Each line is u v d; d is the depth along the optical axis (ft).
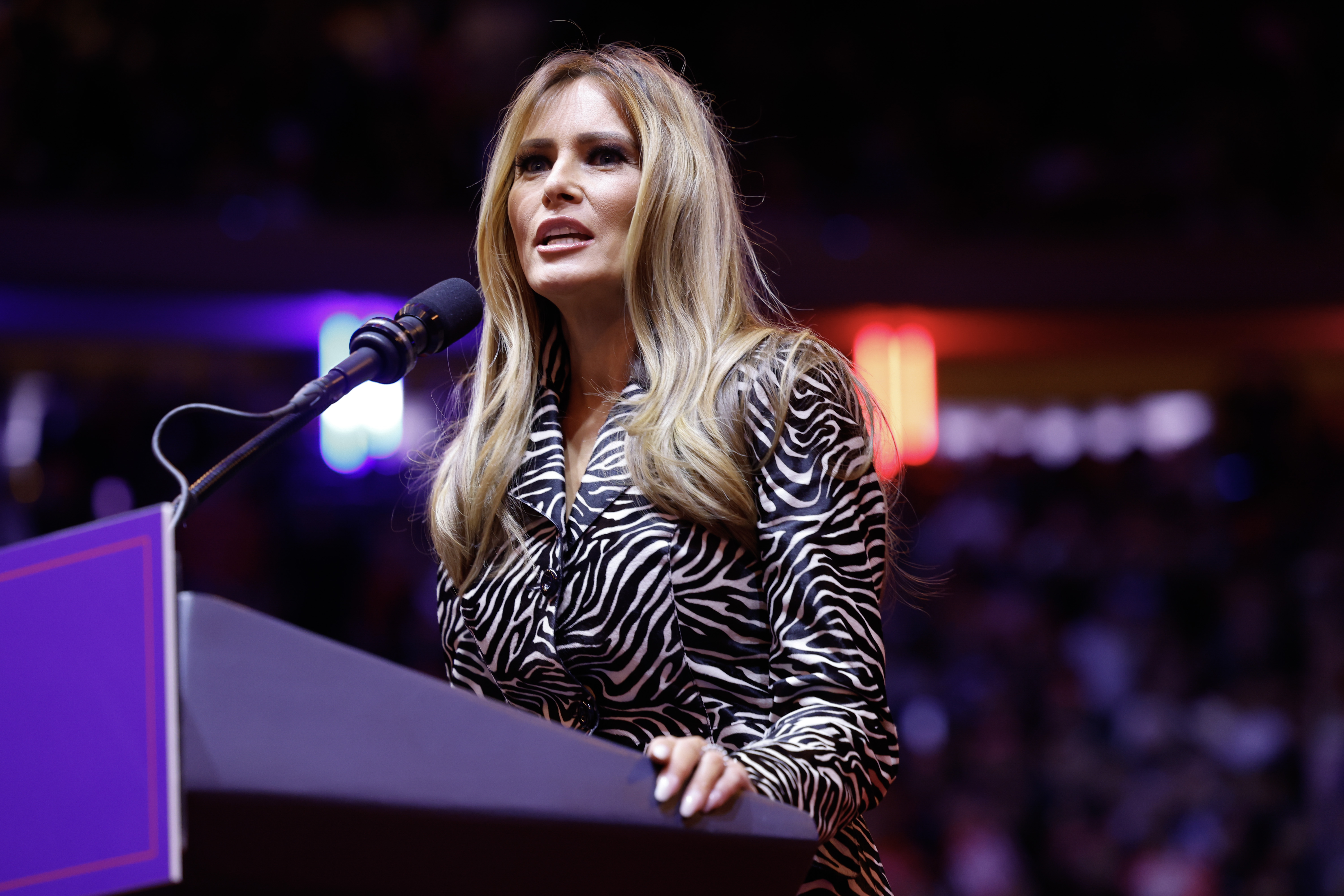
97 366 82.64
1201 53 92.58
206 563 71.97
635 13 91.91
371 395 82.48
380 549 75.77
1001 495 83.25
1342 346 89.15
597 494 15.10
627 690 14.62
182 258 77.15
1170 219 88.53
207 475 12.98
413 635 72.18
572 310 16.71
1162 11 93.20
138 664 9.12
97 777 9.09
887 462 16.39
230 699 9.65
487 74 88.17
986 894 59.41
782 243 84.07
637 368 15.98
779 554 14.07
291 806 9.66
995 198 89.81
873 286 84.28
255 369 82.89
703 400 14.94
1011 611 73.51
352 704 9.95
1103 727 65.16
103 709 9.17
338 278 79.00
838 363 15.61
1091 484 83.56
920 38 93.50
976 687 68.59
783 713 13.51
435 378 85.30
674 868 10.88
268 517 75.00
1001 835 61.21
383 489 78.74
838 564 14.02
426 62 86.89
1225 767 62.80
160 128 80.23
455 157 85.20
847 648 13.50
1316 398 93.25
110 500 73.77
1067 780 63.00
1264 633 68.59
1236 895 58.85
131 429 75.87
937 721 67.10
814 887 13.88
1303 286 86.02
